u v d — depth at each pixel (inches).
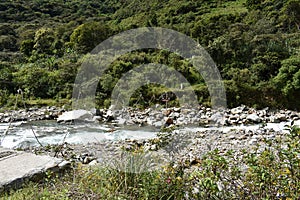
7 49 1193.4
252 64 657.6
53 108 600.7
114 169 122.7
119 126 344.5
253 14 1015.0
